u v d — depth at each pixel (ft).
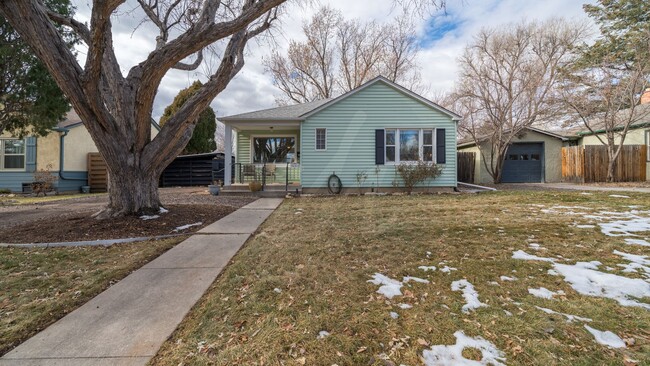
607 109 42.98
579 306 7.90
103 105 17.03
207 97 20.13
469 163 54.39
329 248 13.21
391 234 15.43
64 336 6.81
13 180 42.96
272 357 6.05
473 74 49.62
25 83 29.17
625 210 20.56
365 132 36.60
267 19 23.88
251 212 23.18
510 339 6.53
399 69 76.38
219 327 7.14
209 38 16.57
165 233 16.33
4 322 7.40
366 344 6.44
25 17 13.87
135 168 19.16
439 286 9.25
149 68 16.92
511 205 24.04
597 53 42.80
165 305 8.28
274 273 10.41
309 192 36.68
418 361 5.88
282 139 43.70
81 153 47.50
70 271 10.88
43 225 17.25
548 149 52.21
